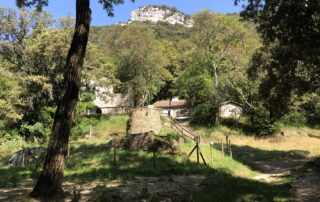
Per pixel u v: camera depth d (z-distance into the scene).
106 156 22.39
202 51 62.53
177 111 70.38
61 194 11.01
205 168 19.45
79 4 11.82
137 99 74.00
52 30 43.84
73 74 11.52
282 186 14.46
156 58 73.88
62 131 11.22
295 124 54.28
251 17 22.50
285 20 20.50
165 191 12.67
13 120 40.03
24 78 40.88
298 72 28.16
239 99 59.09
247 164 24.83
